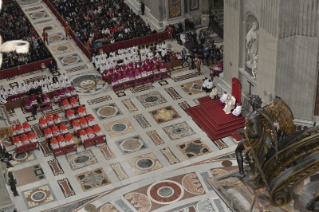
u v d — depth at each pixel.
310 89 30.47
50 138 34.19
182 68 42.75
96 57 43.91
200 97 38.53
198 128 35.09
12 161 33.22
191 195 29.11
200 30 48.53
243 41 34.06
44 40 49.31
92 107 38.59
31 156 33.59
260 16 30.39
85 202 29.34
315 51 29.09
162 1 47.75
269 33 29.92
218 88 38.53
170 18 48.44
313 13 27.98
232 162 31.52
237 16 33.38
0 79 43.84
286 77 30.66
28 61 45.53
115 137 34.88
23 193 30.38
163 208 28.39
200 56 43.16
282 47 29.61
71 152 33.59
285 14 28.52
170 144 33.75
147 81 41.16
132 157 32.81
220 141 33.56
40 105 38.47
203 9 49.00
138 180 30.72
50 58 44.66
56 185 30.89
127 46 46.25
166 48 44.47
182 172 31.03
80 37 48.75
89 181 31.03
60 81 41.62
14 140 33.59
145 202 28.94
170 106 37.88
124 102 38.97
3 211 21.66
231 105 35.16
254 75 33.50
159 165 31.88
